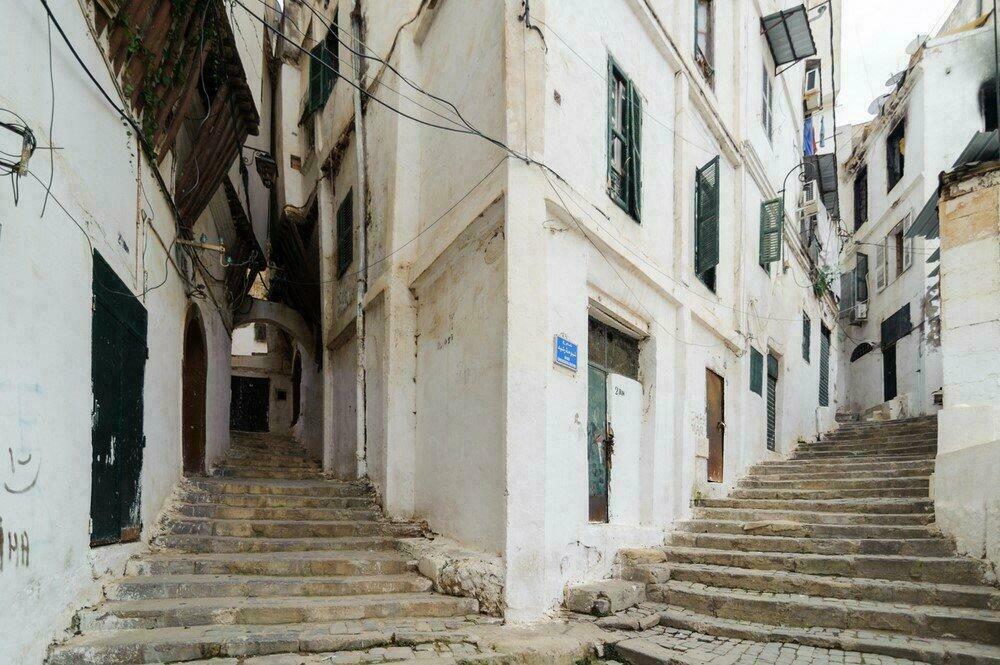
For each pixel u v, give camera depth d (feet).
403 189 24.52
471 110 20.18
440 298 21.50
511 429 15.94
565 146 18.98
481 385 17.84
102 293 14.34
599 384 21.16
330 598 15.89
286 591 16.17
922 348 49.60
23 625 10.50
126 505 16.42
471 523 17.71
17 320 10.31
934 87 49.62
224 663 12.37
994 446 16.16
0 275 9.80
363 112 30.83
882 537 19.40
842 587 16.51
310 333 46.70
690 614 16.72
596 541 18.85
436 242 21.84
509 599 15.34
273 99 49.42
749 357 33.45
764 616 15.97
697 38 30.81
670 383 24.94
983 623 13.84
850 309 64.95
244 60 25.67
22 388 10.44
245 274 43.86
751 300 34.78
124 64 15.78
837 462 30.94
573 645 13.87
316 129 38.58
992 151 26.99
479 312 18.34
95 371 13.89
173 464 22.75
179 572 16.88
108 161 14.98
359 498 24.02
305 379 49.75
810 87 59.41
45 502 11.34
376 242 27.22
